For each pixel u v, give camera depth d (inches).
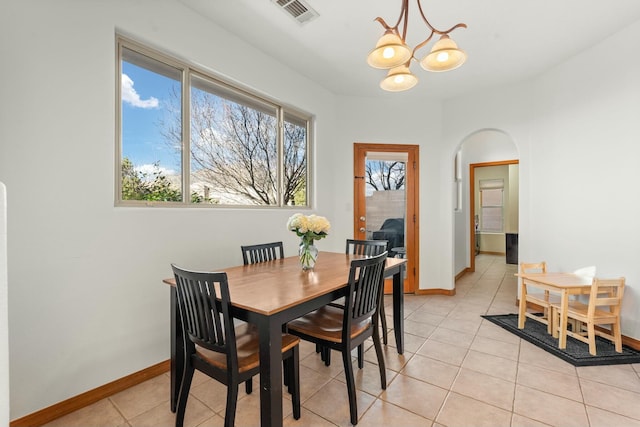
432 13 93.6
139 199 84.0
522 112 144.3
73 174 68.1
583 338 96.1
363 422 64.1
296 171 142.5
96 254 71.7
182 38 90.0
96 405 70.4
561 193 126.0
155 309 83.0
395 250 168.4
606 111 108.2
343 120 163.0
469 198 232.1
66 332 67.2
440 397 72.7
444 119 167.9
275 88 124.0
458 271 204.8
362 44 112.8
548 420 64.4
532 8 91.5
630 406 68.9
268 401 52.6
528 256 141.9
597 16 95.4
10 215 59.7
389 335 111.7
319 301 63.6
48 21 64.6
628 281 101.1
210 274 52.5
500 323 120.9
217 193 106.1
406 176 168.7
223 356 58.6
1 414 31.5
